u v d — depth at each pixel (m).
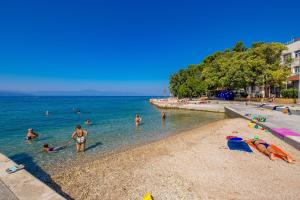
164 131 20.30
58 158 11.86
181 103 54.72
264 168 8.66
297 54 46.28
